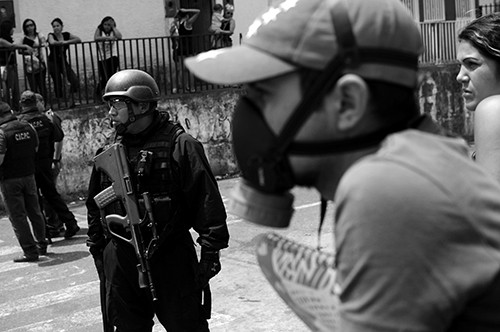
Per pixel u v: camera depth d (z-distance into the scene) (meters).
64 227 9.64
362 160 1.16
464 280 1.08
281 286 1.42
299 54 1.19
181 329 3.72
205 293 3.84
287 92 1.22
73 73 12.40
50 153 9.06
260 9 15.55
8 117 8.02
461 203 1.10
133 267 3.74
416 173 1.11
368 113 1.21
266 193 1.26
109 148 3.75
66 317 6.20
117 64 12.75
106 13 14.05
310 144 1.22
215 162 13.52
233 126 1.30
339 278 1.15
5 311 6.43
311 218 9.33
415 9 16.98
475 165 1.19
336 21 1.19
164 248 3.67
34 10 13.33
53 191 9.08
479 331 1.11
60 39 12.53
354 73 1.19
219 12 14.39
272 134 1.23
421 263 1.07
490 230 1.11
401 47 1.21
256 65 1.22
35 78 12.12
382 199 1.09
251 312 5.92
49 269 7.80
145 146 3.72
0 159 7.84
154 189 3.67
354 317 1.10
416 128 1.26
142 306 3.83
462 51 2.51
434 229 1.08
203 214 3.71
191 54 13.83
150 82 3.79
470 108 2.54
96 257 4.06
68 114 11.91
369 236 1.09
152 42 14.51
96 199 3.82
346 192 1.12
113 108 3.75
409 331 1.06
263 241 1.45
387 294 1.07
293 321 5.68
